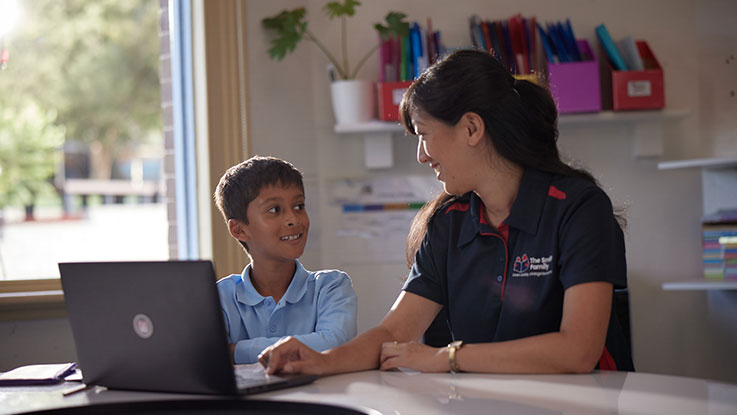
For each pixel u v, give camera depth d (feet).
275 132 9.37
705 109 9.95
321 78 9.93
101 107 28.84
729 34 9.84
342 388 3.63
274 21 9.13
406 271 9.98
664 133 9.97
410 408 3.13
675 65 9.99
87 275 3.71
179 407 3.52
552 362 3.94
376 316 9.97
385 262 9.98
